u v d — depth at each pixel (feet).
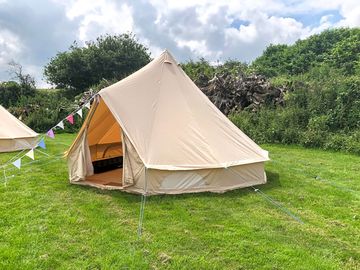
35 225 15.62
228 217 16.92
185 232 15.10
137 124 20.59
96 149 26.78
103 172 25.34
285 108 44.04
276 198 19.95
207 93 48.55
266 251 13.51
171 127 21.09
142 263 12.45
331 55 72.59
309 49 84.38
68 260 12.69
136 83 22.41
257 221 16.48
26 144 35.53
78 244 13.88
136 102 21.48
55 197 19.66
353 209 18.62
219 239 14.44
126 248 13.58
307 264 12.60
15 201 18.90
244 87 47.91
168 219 16.49
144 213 17.17
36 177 24.23
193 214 17.19
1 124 34.42
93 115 22.18
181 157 20.13
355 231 15.72
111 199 19.25
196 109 22.62
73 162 22.62
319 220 16.90
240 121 43.09
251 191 21.03
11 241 14.01
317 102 42.45
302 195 20.67
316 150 36.58
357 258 13.29
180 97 22.63
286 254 13.30
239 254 13.25
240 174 21.45
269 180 23.86
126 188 20.38
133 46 92.17
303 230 15.62
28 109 60.08
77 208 17.84
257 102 46.52
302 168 28.12
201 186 20.35
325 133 38.32
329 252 13.65
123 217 16.72
